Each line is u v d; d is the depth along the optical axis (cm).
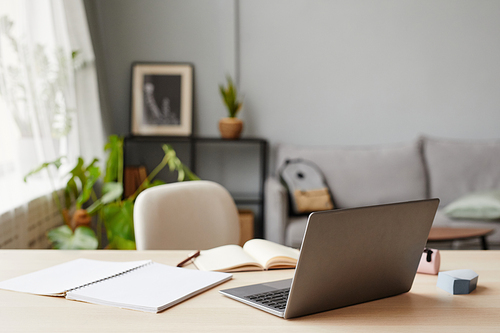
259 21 359
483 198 296
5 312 81
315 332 75
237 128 339
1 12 199
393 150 345
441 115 371
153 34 356
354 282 85
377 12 361
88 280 97
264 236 349
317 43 362
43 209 237
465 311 85
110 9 352
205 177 371
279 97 366
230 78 361
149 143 363
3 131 197
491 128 373
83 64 290
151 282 97
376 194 332
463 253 127
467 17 363
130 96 357
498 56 367
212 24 357
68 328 75
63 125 250
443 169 338
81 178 245
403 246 89
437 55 366
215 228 159
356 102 368
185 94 358
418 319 81
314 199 311
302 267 76
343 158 341
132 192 325
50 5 242
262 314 83
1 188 197
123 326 76
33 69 221
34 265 110
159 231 146
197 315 82
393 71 367
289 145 353
